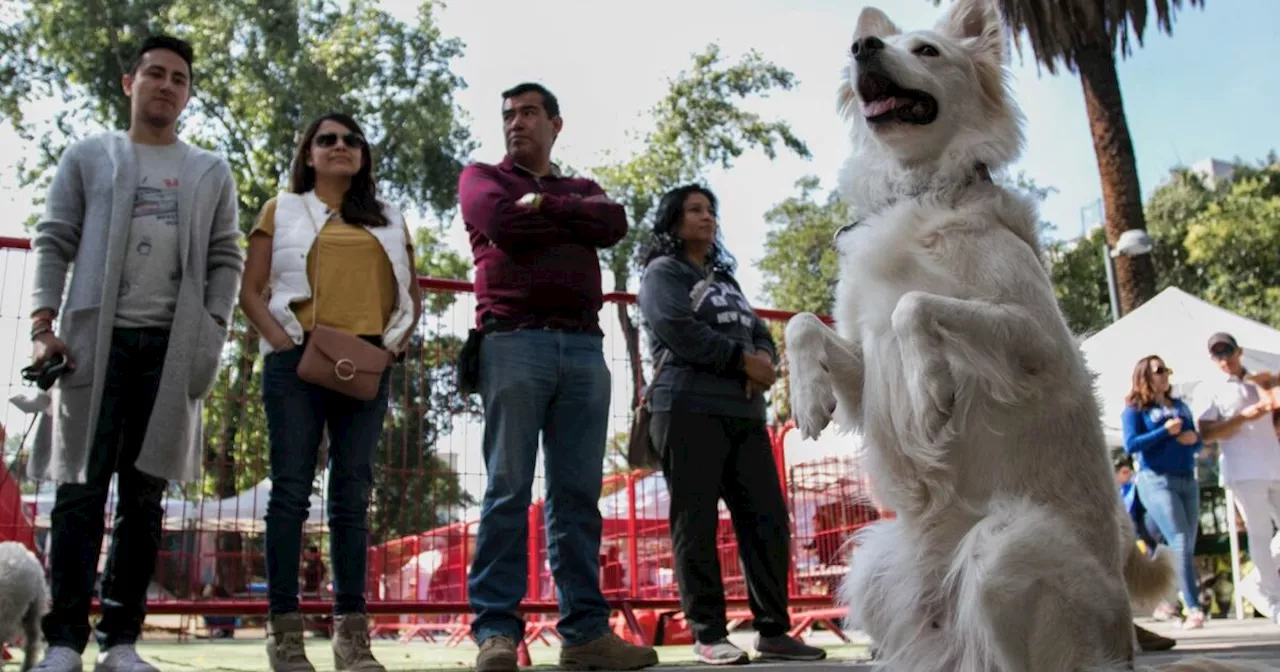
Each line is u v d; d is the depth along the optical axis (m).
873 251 3.36
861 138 3.98
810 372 3.36
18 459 5.66
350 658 4.27
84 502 4.03
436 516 6.34
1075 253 36.16
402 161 25.28
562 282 4.46
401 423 6.33
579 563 4.55
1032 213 3.40
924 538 3.21
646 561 8.41
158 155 4.43
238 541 6.31
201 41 23.77
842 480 7.68
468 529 7.79
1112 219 17.58
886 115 3.64
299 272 4.46
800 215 44.16
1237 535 11.24
